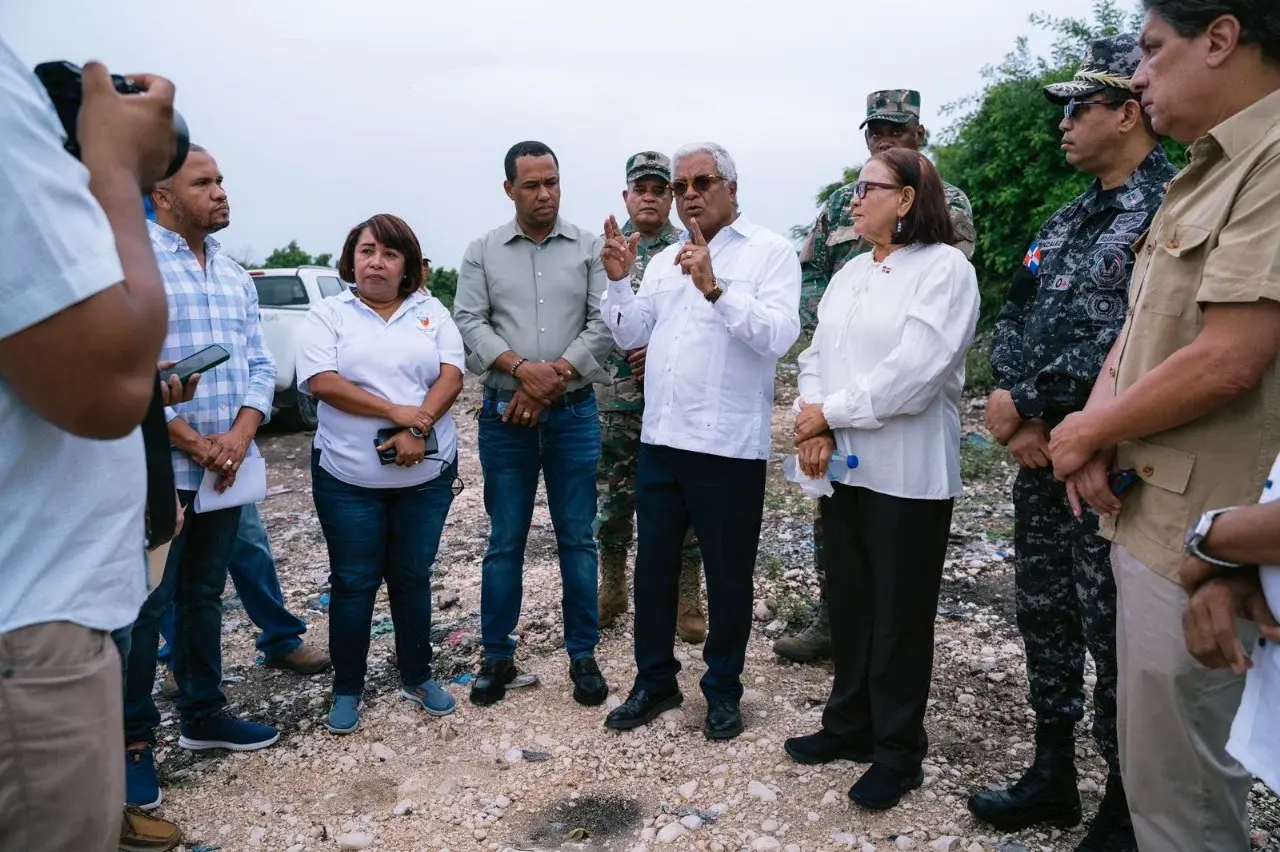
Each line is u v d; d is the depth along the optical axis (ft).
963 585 14.98
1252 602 4.82
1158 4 5.67
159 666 13.39
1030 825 8.59
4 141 3.80
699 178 10.37
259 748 10.77
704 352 10.19
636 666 12.14
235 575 12.48
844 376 9.23
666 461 10.55
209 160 10.23
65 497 4.35
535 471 11.98
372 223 10.99
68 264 3.81
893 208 8.89
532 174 11.62
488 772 10.08
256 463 10.68
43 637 4.23
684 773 9.85
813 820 8.86
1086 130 7.94
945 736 10.28
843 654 9.64
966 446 23.59
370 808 9.52
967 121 38.32
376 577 11.09
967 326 8.56
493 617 11.73
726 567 10.36
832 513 9.45
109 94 4.25
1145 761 5.96
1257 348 5.21
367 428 10.62
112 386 3.96
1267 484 4.76
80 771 4.35
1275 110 5.35
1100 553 7.73
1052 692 8.56
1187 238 5.65
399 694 12.02
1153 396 5.60
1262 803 8.82
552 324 11.93
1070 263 8.23
